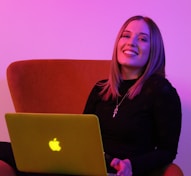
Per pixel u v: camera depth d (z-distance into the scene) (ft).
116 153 5.31
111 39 7.38
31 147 4.54
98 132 4.16
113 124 5.44
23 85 6.21
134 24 5.65
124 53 5.61
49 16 7.53
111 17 7.32
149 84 5.41
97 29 7.41
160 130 5.22
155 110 5.26
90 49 7.48
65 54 7.58
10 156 5.35
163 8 7.13
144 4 7.18
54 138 4.36
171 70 7.27
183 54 7.20
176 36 7.16
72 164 4.49
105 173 4.40
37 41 7.64
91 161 4.37
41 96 6.33
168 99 5.24
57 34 7.55
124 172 4.58
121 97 5.61
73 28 7.49
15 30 7.66
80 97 6.45
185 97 7.30
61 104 6.42
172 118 5.20
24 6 7.57
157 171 5.08
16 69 6.24
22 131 4.46
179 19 7.12
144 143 5.32
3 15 7.65
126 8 7.24
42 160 4.60
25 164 4.71
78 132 4.23
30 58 7.70
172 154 5.15
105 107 5.73
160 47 5.59
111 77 5.80
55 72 6.47
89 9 7.38
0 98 7.88
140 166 4.81
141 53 5.53
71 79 6.48
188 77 7.25
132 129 5.27
